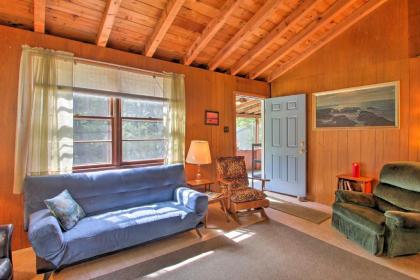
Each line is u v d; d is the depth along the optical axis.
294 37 3.91
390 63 3.40
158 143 3.67
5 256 1.76
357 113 3.74
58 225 2.03
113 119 3.25
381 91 3.48
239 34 3.55
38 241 1.88
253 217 3.51
